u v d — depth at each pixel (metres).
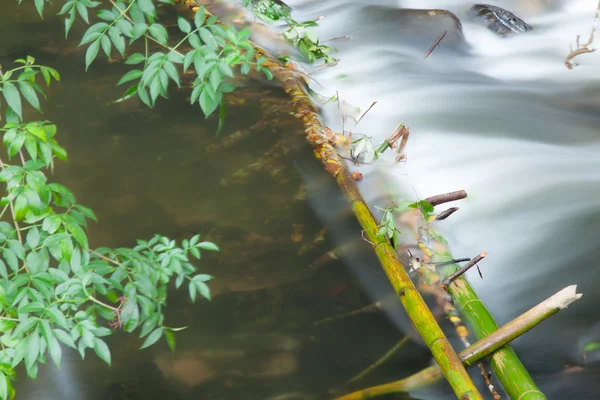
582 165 4.43
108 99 4.77
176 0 6.30
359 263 3.42
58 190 2.20
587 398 2.72
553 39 6.36
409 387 2.76
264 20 6.05
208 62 2.34
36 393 2.72
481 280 3.46
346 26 6.54
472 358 2.72
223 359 2.88
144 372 2.82
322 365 2.87
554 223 3.85
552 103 5.34
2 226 2.18
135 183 3.92
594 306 3.22
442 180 4.29
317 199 3.85
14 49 5.45
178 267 2.31
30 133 2.12
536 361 2.91
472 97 5.38
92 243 3.42
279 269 3.36
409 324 3.10
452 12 6.74
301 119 4.55
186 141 4.33
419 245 3.54
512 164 4.44
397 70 5.76
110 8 6.17
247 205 3.78
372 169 4.29
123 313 2.22
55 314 2.03
